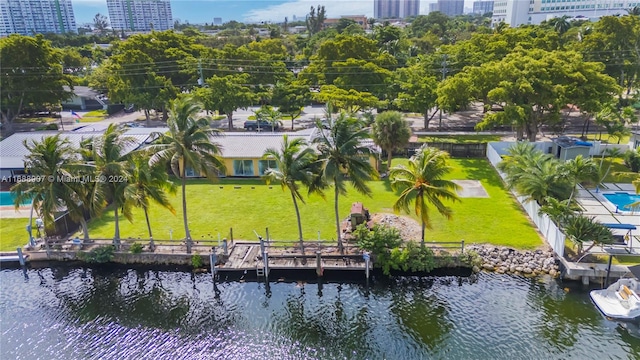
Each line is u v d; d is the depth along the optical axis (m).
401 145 48.28
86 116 87.50
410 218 39.03
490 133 65.25
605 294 28.84
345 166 32.50
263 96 73.31
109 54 146.38
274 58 104.81
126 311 30.14
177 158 31.55
